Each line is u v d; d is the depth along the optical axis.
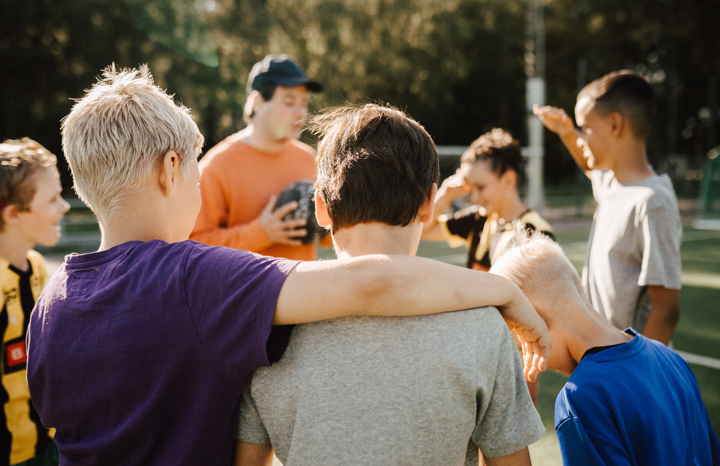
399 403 0.93
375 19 19.00
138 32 17.97
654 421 1.13
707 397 3.54
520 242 1.42
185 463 0.94
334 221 1.07
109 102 1.05
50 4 17.28
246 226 2.26
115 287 0.98
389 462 0.93
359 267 0.92
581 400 1.14
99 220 1.10
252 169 2.41
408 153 1.05
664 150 28.23
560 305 1.28
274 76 2.38
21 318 1.77
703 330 5.15
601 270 2.07
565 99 26.05
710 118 26.47
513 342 1.03
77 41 18.00
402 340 0.95
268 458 1.05
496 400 1.00
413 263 0.95
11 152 1.77
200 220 2.33
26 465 1.75
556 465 2.75
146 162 1.04
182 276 0.96
